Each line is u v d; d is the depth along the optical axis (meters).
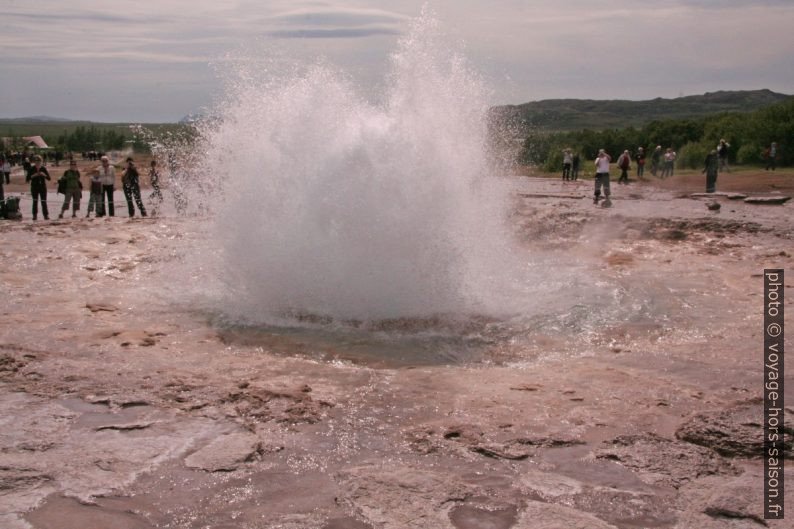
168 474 3.45
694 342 5.85
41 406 4.25
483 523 3.07
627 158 23.42
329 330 6.05
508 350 5.63
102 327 5.96
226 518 3.08
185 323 6.18
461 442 3.86
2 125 199.50
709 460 3.69
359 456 3.69
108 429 3.94
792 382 4.85
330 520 3.07
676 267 8.98
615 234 11.79
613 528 3.05
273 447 3.77
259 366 5.08
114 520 3.04
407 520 3.08
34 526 2.98
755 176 23.59
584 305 6.89
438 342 5.78
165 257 9.00
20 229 11.25
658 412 4.32
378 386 4.71
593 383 4.84
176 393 4.48
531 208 13.89
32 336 5.64
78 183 14.84
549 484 3.42
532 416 4.23
